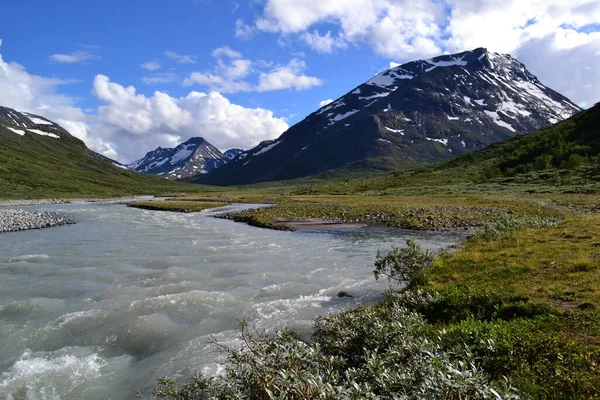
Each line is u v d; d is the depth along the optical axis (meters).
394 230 38.34
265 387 4.68
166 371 10.01
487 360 7.39
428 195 84.81
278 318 13.52
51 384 9.69
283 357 5.53
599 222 24.12
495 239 21.97
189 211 69.31
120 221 50.66
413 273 15.89
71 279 19.39
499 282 13.05
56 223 46.44
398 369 5.29
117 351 11.60
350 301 15.34
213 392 5.93
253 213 55.06
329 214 51.94
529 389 6.29
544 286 11.91
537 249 17.25
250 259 24.25
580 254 15.38
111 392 9.30
